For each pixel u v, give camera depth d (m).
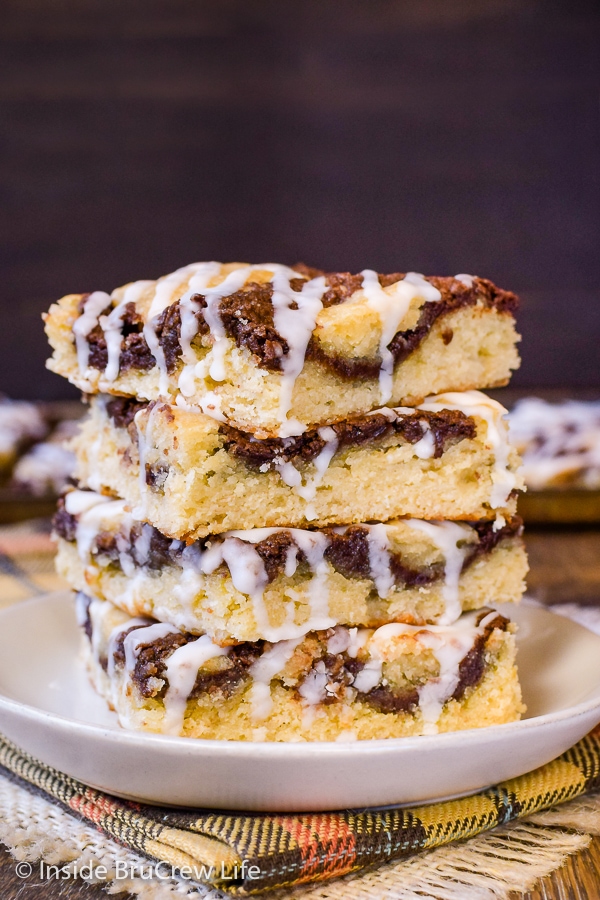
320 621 0.26
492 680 0.26
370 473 0.26
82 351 0.27
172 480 0.25
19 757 0.26
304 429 0.25
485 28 0.60
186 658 0.25
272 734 0.26
